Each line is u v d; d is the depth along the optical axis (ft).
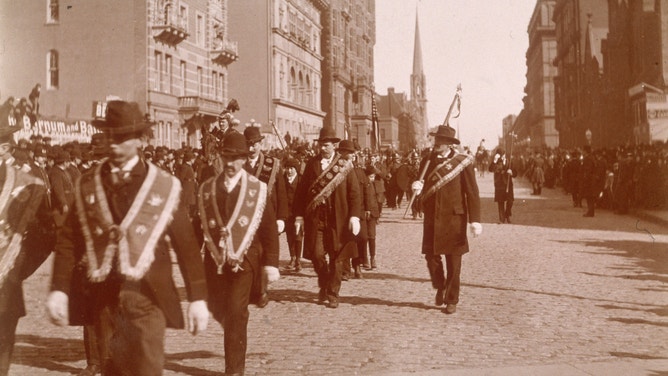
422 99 362.94
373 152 90.48
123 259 12.16
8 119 16.37
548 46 306.55
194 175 50.37
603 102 159.84
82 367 18.88
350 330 23.36
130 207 12.41
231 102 27.48
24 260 15.21
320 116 224.12
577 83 212.64
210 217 17.54
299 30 201.05
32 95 58.59
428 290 31.24
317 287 32.42
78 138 63.16
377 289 31.58
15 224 15.06
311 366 19.03
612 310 26.32
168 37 107.76
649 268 37.11
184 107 113.09
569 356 19.88
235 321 17.56
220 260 17.29
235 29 174.29
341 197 27.32
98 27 100.58
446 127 26.58
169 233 12.71
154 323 12.42
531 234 55.57
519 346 21.07
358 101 276.62
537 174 116.78
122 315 12.31
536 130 322.14
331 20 235.81
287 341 21.90
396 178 87.04
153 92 104.12
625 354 20.08
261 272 17.97
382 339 21.98
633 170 75.31
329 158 27.94
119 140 12.50
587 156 73.05
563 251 44.62
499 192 65.62
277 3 177.47
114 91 101.35
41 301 28.19
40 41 96.43
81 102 98.22
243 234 17.35
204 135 30.37
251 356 20.10
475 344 21.33
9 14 95.30
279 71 178.60
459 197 26.09
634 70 144.77
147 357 12.33
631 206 75.66
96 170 12.72
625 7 149.79
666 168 73.97
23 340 21.79
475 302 28.04
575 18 218.38
